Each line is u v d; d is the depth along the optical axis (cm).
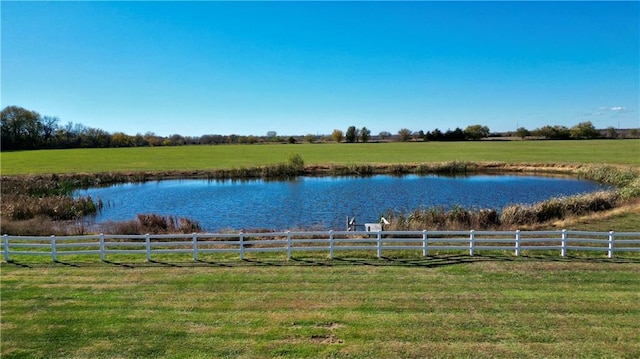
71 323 1090
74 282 1381
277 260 1597
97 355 941
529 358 899
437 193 3781
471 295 1227
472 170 5616
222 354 935
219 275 1430
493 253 1647
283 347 958
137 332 1038
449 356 912
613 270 1427
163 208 3309
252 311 1144
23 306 1195
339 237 2064
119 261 1606
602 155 6412
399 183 4469
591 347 938
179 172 5419
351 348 949
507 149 8250
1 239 1814
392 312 1124
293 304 1184
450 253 1655
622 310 1114
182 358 923
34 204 2870
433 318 1085
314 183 4600
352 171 5512
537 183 4316
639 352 917
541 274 1393
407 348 946
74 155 8138
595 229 2044
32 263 1590
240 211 3119
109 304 1202
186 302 1208
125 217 2994
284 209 3156
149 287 1328
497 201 3381
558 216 2423
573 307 1136
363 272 1443
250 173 5372
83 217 2991
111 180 5019
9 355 945
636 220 2200
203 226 2648
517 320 1066
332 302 1193
